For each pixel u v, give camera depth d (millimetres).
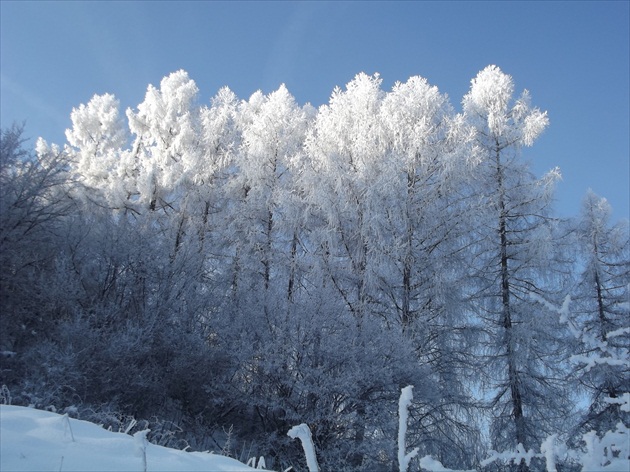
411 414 12352
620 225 17750
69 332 10477
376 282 13672
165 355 12273
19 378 9828
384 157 15484
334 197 14719
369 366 11062
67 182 14500
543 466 10750
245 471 3682
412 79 16500
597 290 17000
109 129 26109
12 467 2986
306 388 10453
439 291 13531
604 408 14484
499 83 16656
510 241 15391
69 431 3762
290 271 15406
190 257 14297
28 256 11922
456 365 14266
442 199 14922
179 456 3779
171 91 21672
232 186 18797
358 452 10422
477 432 13141
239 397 11422
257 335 11992
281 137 18344
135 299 13016
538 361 14641
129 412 10773
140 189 18734
